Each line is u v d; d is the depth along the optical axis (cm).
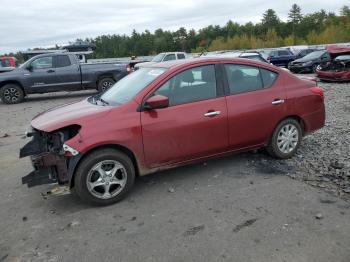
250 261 317
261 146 538
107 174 430
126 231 377
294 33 9312
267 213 398
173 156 466
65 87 1481
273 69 543
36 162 425
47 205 449
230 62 508
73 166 414
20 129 921
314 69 2303
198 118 470
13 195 486
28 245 361
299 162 548
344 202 417
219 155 505
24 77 1420
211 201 434
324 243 338
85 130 418
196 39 10088
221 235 359
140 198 453
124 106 441
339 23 8550
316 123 576
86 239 366
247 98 507
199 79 484
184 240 354
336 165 522
